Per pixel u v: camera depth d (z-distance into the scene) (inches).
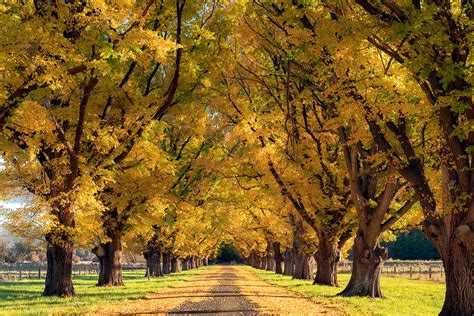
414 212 916.6
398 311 578.9
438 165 666.8
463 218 466.3
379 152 542.6
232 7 697.6
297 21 581.9
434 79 450.0
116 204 858.8
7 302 698.2
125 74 768.3
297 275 1531.7
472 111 438.0
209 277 1777.8
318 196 879.1
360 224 795.4
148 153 751.7
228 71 804.0
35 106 555.8
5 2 520.4
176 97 775.7
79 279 1840.6
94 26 547.2
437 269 2374.5
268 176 908.0
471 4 426.0
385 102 512.4
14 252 4584.2
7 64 470.9
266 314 547.2
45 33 482.3
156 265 1889.8
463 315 458.3
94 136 693.3
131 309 605.9
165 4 688.4
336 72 518.0
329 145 879.1
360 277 801.6
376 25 426.0
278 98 802.8
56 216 674.2
